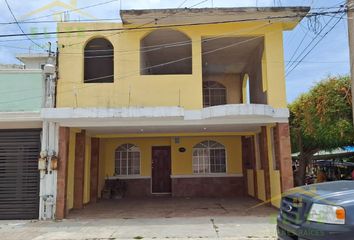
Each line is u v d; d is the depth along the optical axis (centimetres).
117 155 1858
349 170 2058
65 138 1222
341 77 1423
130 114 1140
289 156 1203
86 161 1540
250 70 1633
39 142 1231
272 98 1237
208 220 1102
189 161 1811
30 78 1236
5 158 1229
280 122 1220
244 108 1138
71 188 1380
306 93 1581
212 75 1897
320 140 1523
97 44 1323
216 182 1792
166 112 1142
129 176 1828
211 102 1877
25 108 1219
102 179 1783
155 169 1866
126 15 1218
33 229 1017
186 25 1262
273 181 1301
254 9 1206
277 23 1263
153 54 1545
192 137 1827
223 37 1306
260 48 1391
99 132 1502
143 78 1257
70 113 1145
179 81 1252
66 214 1223
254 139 1588
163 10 1217
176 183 1792
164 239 869
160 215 1222
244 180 1783
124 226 1036
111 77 1316
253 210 1284
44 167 1188
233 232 925
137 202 1581
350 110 1367
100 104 1248
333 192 470
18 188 1213
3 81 1233
